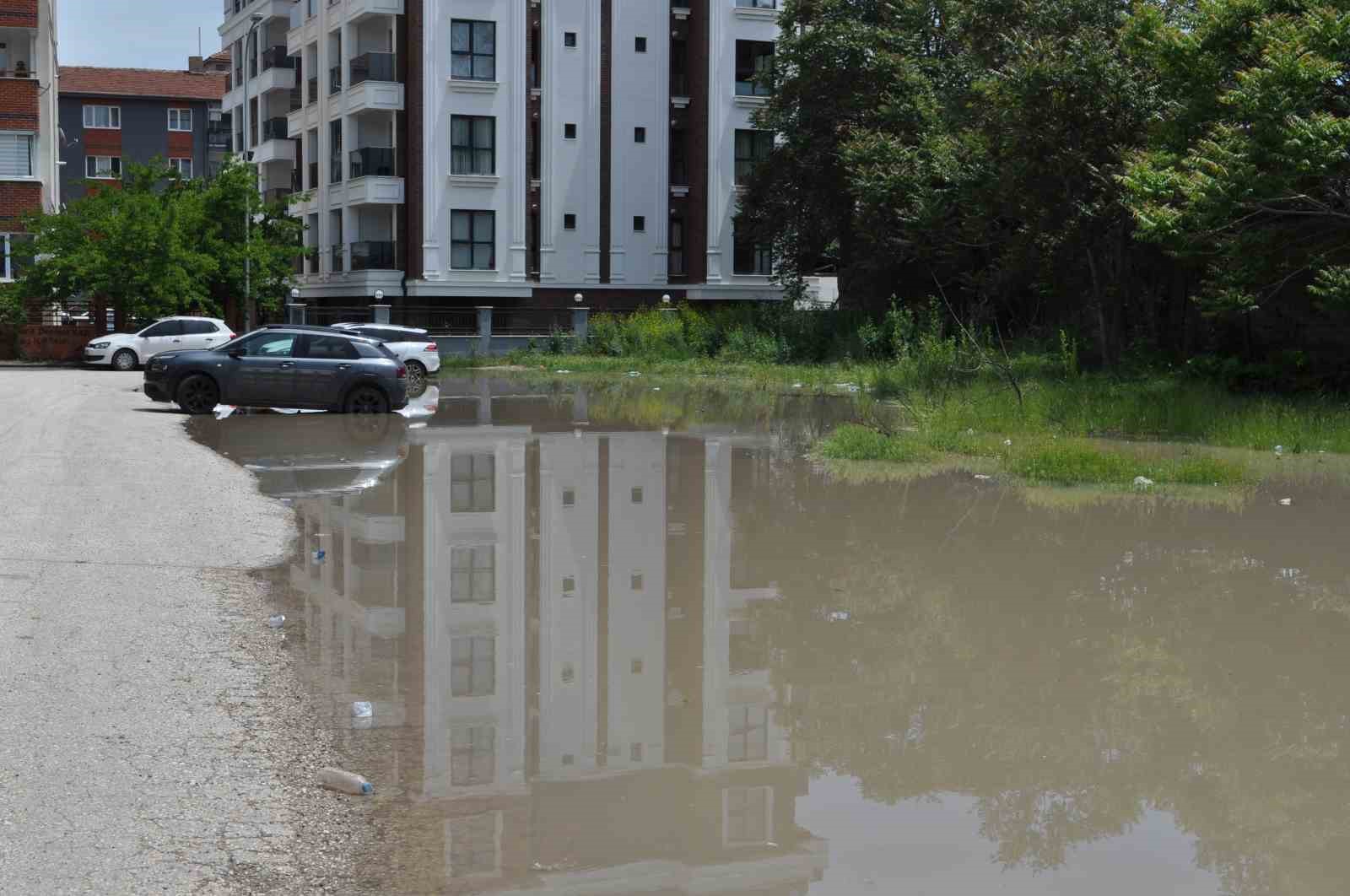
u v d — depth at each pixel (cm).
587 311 5084
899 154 3984
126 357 4084
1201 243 2431
